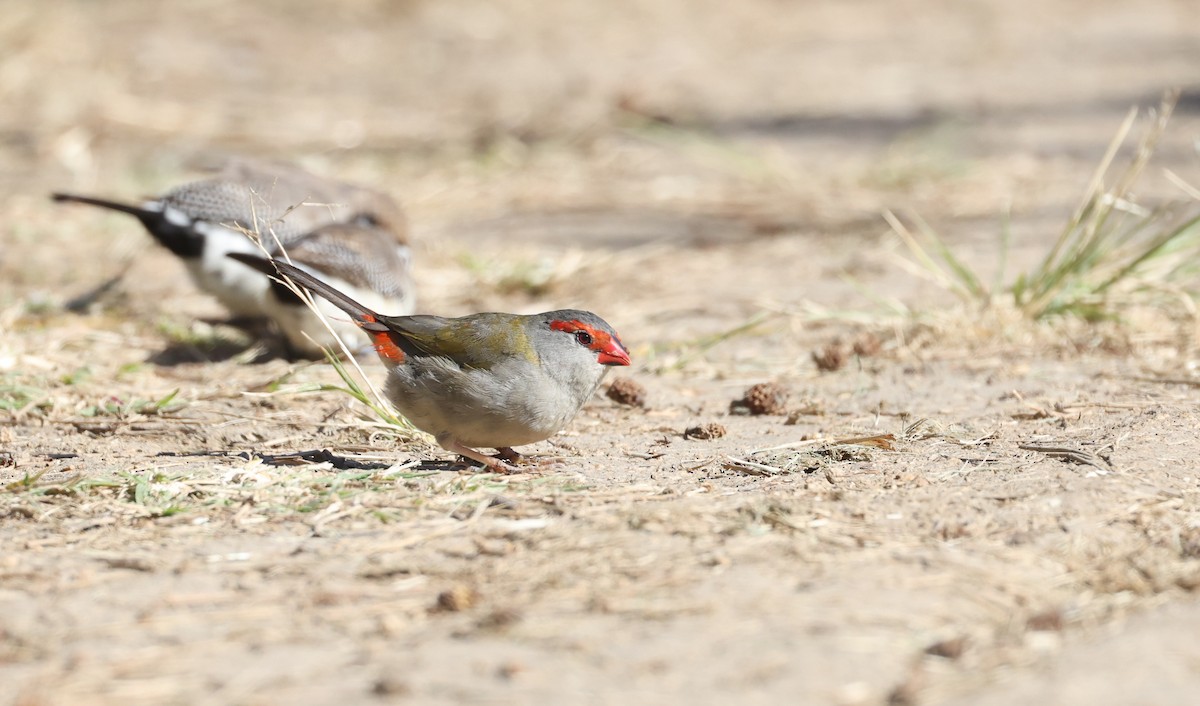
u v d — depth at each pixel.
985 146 22.61
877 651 5.99
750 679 5.75
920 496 7.94
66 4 31.97
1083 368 11.29
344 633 6.32
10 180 20.72
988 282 14.56
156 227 13.02
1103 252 12.91
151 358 12.50
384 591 6.79
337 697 5.67
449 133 24.53
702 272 16.09
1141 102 25.59
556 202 20.16
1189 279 13.17
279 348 12.91
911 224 18.03
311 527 7.72
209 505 8.10
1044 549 7.17
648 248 17.36
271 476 8.58
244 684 5.82
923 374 11.42
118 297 14.88
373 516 7.86
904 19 37.16
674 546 7.19
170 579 7.00
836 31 35.59
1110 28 35.19
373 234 12.76
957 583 6.70
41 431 9.99
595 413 10.70
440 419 8.70
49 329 13.36
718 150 22.53
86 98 25.73
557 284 15.62
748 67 31.06
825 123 25.09
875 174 20.75
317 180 13.52
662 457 9.20
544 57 31.97
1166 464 8.45
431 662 5.96
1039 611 6.46
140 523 7.83
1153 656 5.91
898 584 6.68
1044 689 5.63
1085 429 9.39
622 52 32.69
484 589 6.76
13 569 7.13
